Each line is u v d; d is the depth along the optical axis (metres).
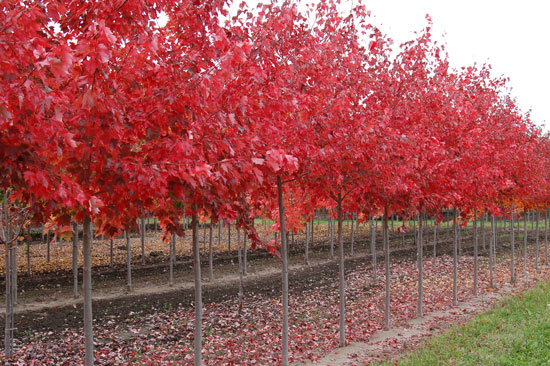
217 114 4.35
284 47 6.40
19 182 3.13
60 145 3.19
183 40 4.91
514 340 7.29
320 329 9.78
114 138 3.55
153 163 3.79
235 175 4.53
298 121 6.23
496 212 13.24
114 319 10.53
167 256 20.33
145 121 3.86
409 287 14.89
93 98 3.11
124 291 13.60
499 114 13.66
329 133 6.85
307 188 8.17
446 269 18.67
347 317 10.90
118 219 4.45
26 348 8.38
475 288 13.68
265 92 5.55
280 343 8.70
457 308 11.96
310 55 6.39
